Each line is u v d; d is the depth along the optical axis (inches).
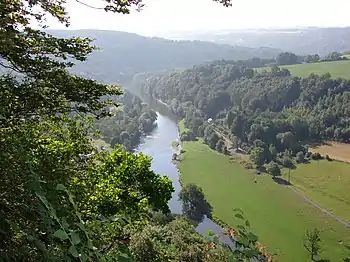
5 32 211.6
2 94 245.0
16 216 96.7
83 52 282.5
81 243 88.0
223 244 96.0
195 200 1841.8
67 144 355.9
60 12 256.4
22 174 108.8
